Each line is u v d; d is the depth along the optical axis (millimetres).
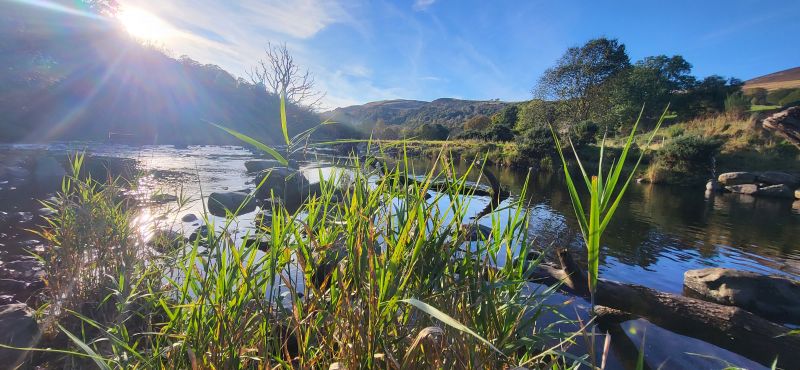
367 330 1186
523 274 1660
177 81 38406
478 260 1453
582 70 35375
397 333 1247
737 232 9102
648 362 3258
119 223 3285
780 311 4543
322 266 1520
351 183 1629
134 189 4387
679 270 6105
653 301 3967
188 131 37312
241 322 1374
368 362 1146
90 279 2988
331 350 1297
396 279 1252
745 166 19203
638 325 3758
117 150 23578
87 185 3492
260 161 18578
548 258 6234
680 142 19812
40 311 2902
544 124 34344
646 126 38531
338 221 1531
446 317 813
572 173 22578
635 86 40094
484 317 1329
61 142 24688
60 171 13156
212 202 8922
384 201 1580
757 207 13172
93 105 30188
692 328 3729
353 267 1296
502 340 1328
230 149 35031
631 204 13078
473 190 1589
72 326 2764
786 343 3383
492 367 1246
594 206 910
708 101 41781
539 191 15797
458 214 1481
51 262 3117
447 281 1432
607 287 4133
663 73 53281
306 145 1582
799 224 10258
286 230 1415
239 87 44938
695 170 19422
